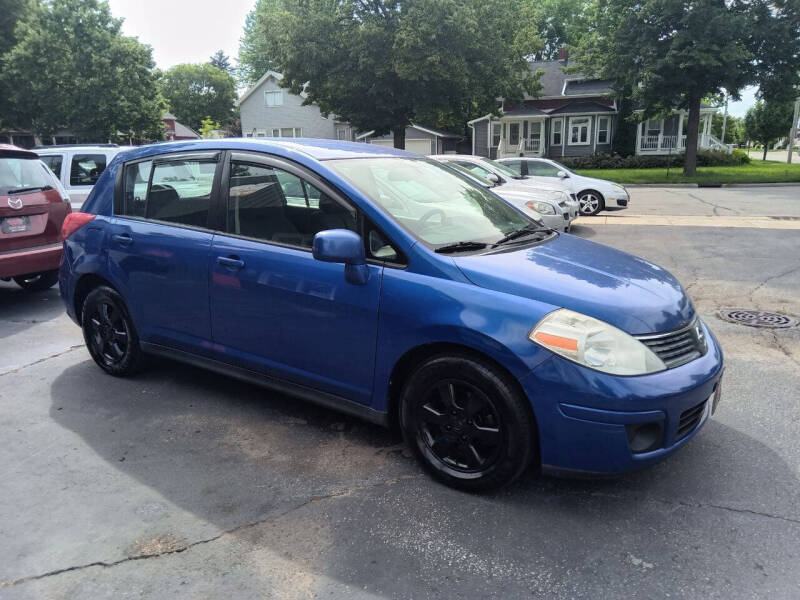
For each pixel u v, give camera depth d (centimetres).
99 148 952
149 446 337
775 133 6075
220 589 225
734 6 2439
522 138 3988
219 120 7575
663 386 250
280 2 2492
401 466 312
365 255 302
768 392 392
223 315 356
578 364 248
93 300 432
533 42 2578
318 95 2552
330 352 315
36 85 2991
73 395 408
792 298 615
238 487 294
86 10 3069
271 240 339
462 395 282
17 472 311
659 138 3719
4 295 716
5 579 232
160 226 388
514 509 273
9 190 608
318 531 259
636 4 2542
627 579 227
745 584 223
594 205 1357
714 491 284
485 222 347
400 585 226
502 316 262
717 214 1372
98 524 266
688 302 300
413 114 2594
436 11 2192
